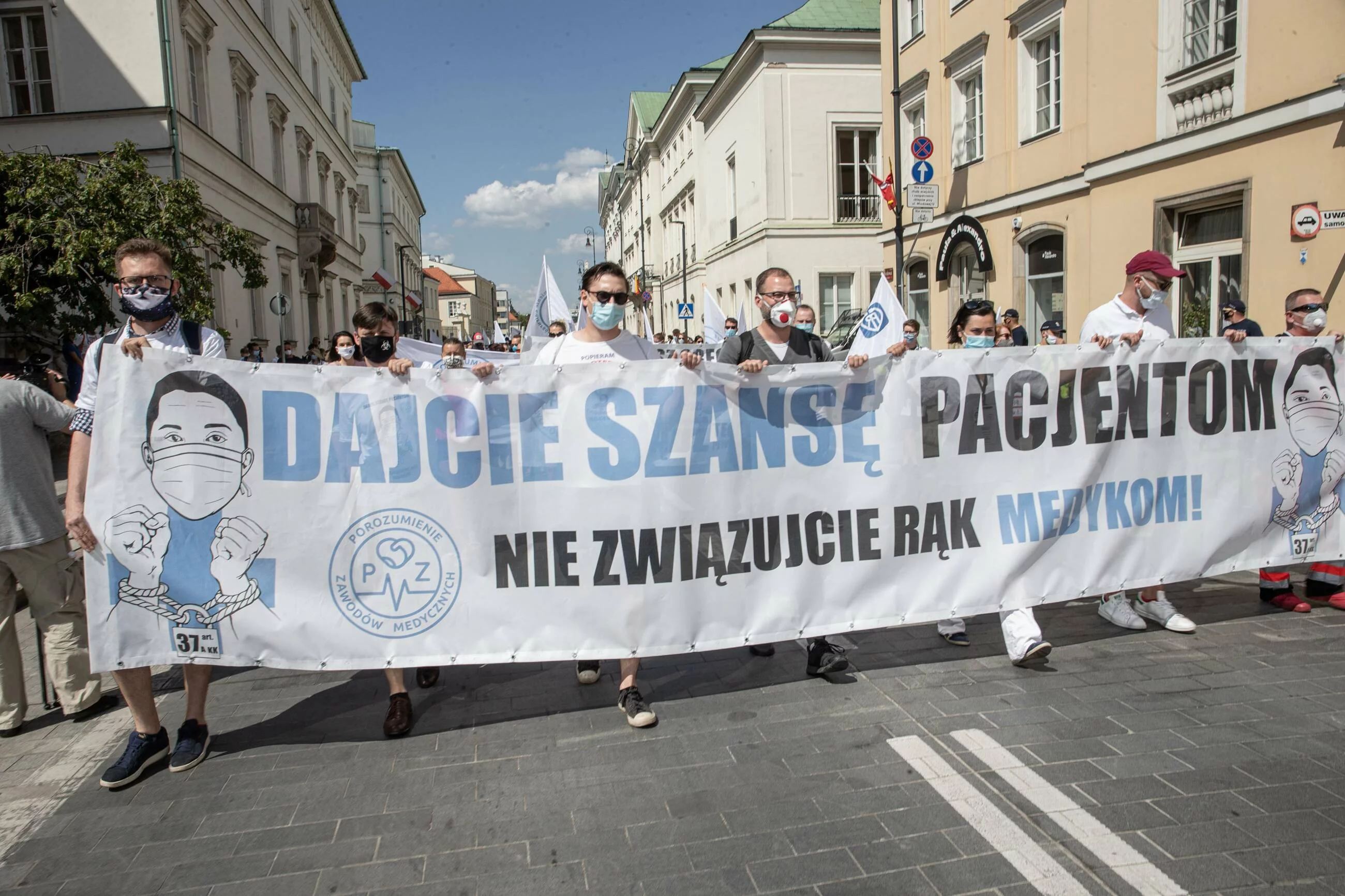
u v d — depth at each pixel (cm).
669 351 1642
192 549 363
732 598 406
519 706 410
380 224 5669
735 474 405
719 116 3597
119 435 356
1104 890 254
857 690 411
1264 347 477
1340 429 493
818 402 415
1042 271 1498
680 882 265
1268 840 275
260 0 2398
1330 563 516
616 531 393
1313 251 920
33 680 476
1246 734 347
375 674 464
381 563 379
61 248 1136
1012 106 1527
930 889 257
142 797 332
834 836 286
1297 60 927
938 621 452
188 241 1236
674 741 363
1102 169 1252
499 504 386
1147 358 459
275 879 274
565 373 388
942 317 1812
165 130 1588
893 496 425
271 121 2419
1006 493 441
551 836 294
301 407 373
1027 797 305
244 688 448
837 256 2966
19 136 1563
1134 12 1180
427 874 275
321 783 338
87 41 1566
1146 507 465
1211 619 497
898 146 1752
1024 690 401
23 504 389
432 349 958
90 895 270
